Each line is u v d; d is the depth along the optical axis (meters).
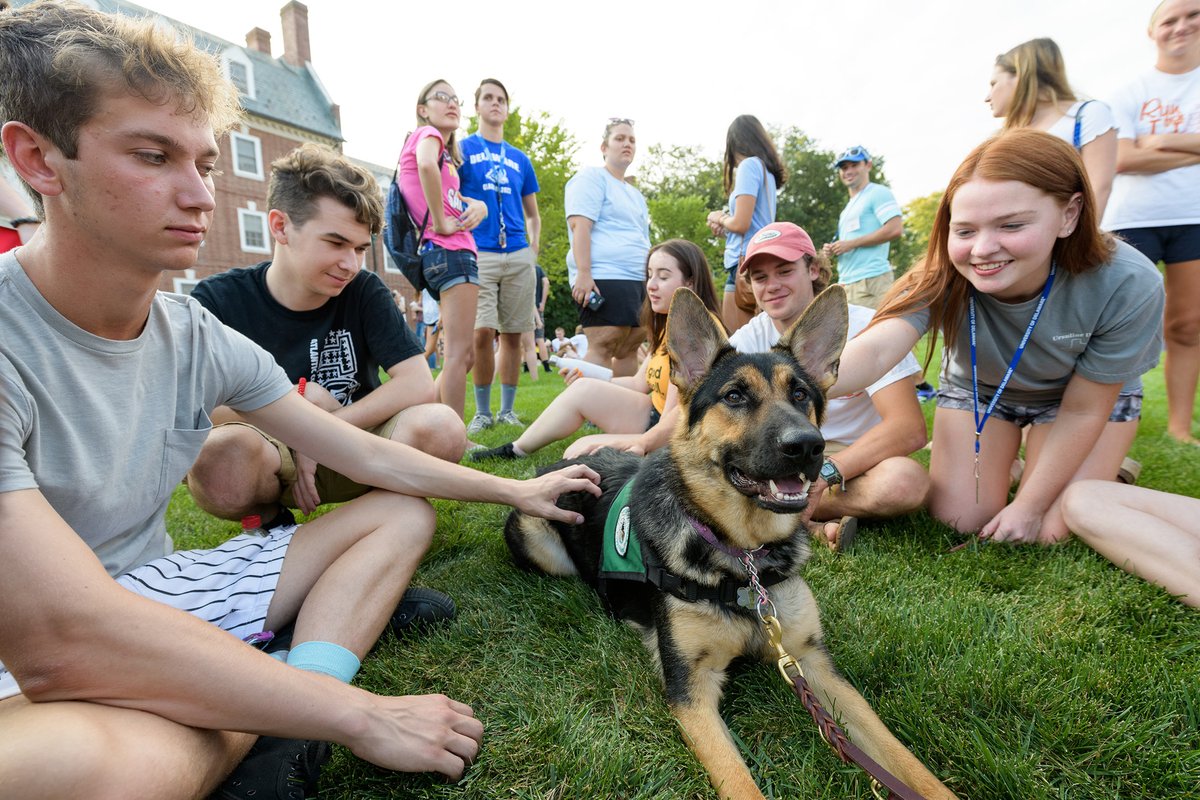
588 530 2.94
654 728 1.98
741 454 2.32
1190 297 4.55
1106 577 2.72
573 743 1.82
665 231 43.22
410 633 2.47
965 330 3.32
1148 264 2.90
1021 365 3.23
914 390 3.54
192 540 3.60
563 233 28.44
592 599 2.82
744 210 6.09
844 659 2.28
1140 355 2.95
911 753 1.78
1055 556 2.99
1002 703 1.98
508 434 6.46
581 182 6.46
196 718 1.38
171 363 1.89
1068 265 2.89
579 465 3.04
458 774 1.69
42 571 1.24
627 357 7.49
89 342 1.60
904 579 2.87
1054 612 2.51
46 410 1.51
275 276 2.93
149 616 1.33
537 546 3.08
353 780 1.71
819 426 2.82
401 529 2.27
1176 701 1.93
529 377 14.98
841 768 1.79
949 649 2.26
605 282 6.70
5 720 1.15
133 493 1.81
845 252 8.42
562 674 2.24
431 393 3.28
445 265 5.14
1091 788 1.67
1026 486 3.26
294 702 1.46
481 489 2.41
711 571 2.22
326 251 2.70
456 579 3.00
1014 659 2.16
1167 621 2.37
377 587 2.14
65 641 1.25
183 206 1.46
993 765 1.69
